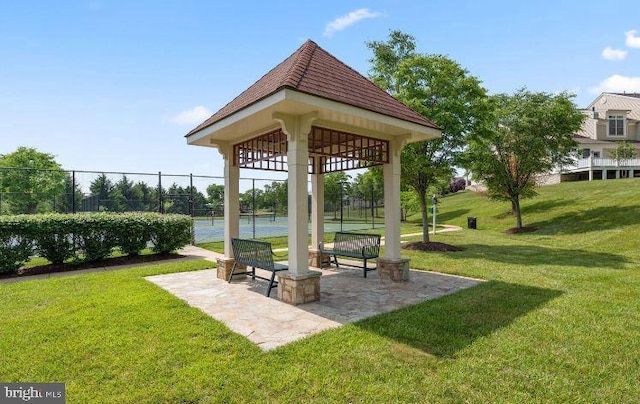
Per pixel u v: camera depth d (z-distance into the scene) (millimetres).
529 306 5203
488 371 3195
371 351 3604
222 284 6805
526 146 17531
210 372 3146
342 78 6082
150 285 6582
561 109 16594
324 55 6727
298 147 5441
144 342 3811
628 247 11570
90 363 3326
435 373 3166
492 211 25062
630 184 22453
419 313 4855
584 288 6320
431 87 11648
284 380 3016
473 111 11516
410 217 31953
